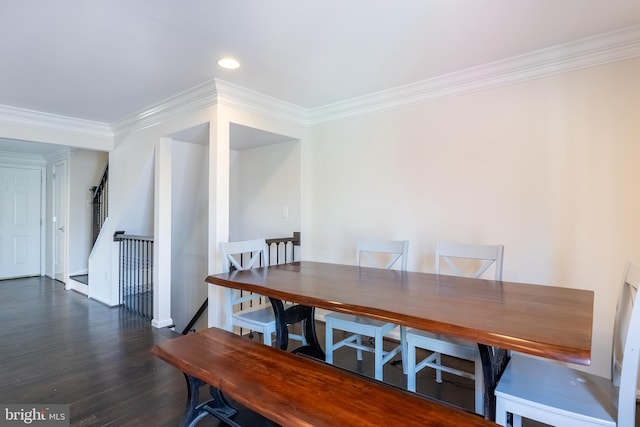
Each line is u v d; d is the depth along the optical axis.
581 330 1.22
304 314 2.44
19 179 5.88
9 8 1.77
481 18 1.93
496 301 1.61
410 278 2.18
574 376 1.50
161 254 3.52
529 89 2.48
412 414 1.20
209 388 2.09
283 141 3.84
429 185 2.96
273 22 1.94
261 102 3.23
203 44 2.20
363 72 2.67
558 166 2.38
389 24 1.98
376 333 2.12
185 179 4.02
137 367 2.56
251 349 1.75
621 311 1.49
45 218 6.07
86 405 2.07
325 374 1.48
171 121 3.41
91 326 3.48
